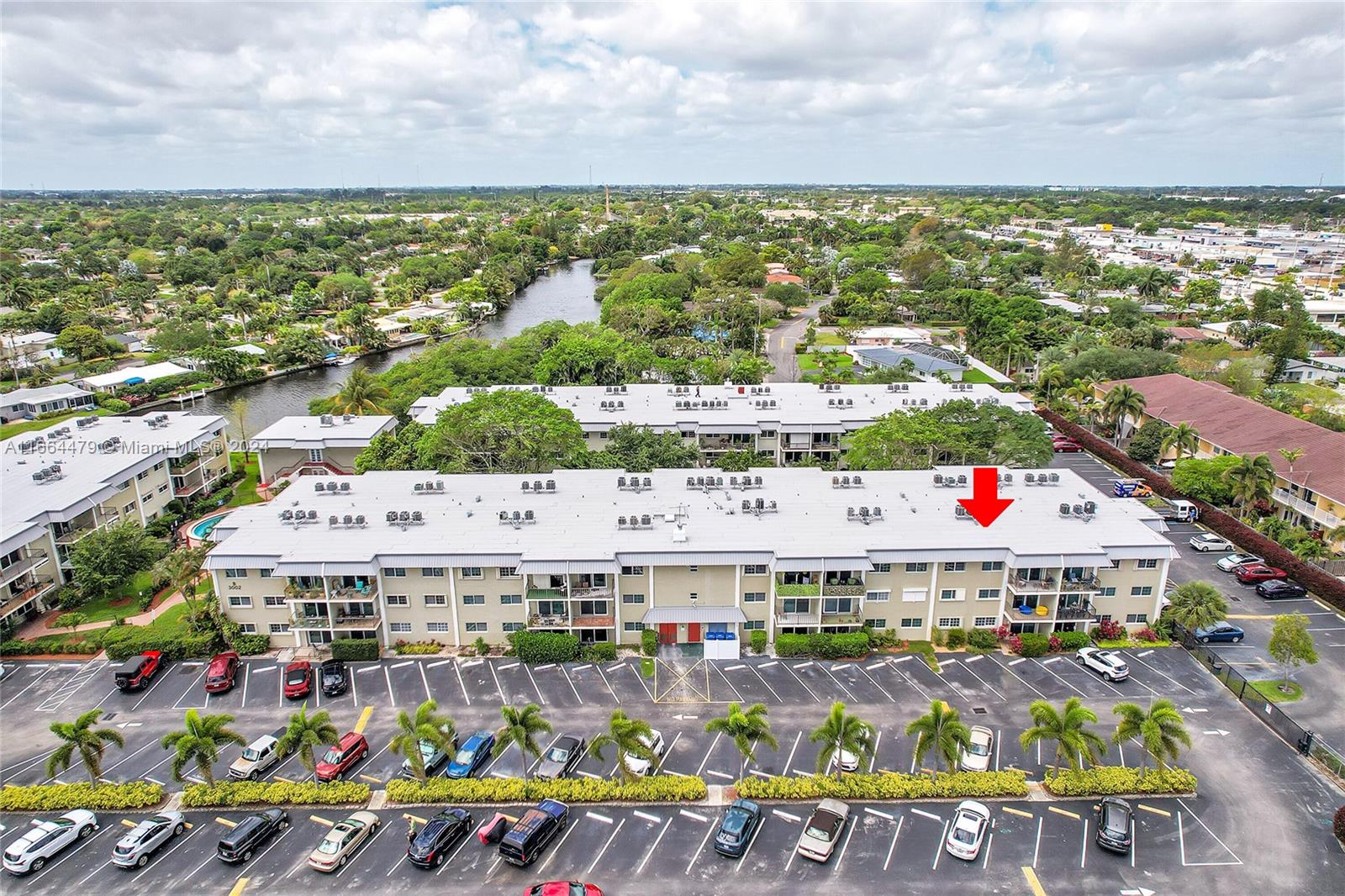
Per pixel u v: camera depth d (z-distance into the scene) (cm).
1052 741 5769
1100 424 12962
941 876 4647
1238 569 8100
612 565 6512
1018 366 16462
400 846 4925
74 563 7575
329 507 7538
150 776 5581
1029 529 7025
